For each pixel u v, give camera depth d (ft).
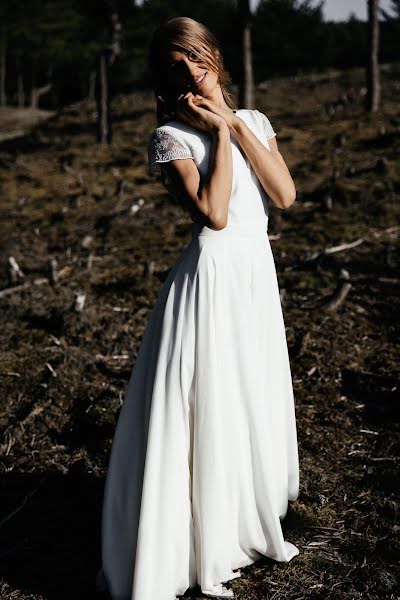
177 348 7.42
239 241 7.59
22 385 14.07
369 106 46.68
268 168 7.57
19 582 8.63
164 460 7.41
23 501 10.32
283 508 8.59
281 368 8.21
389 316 16.84
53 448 11.87
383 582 8.31
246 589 8.21
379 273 19.63
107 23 50.90
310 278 19.52
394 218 24.66
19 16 146.20
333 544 9.08
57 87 158.10
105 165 38.86
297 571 8.50
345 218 25.12
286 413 8.59
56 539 9.48
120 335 16.53
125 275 21.02
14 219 29.45
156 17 124.88
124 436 7.81
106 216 27.99
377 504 9.86
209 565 7.77
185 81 7.50
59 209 30.45
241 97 43.78
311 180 30.73
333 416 12.55
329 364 14.53
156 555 7.47
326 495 10.18
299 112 50.62
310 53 111.04
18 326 17.35
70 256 23.48
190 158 7.25
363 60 107.24
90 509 10.13
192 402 7.48
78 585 8.53
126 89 130.82
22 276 21.21
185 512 7.61
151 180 34.06
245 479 7.81
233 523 7.88
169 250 23.27
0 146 52.54
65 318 17.19
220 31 97.55
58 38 147.33
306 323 16.65
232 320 7.57
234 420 7.59
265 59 113.39
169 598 7.64
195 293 7.43
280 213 26.17
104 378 14.39
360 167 31.86
